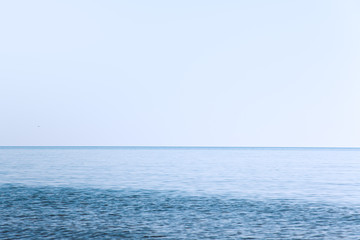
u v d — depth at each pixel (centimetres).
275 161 14562
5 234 2733
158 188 5478
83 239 2638
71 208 3797
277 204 4112
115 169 9331
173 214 3525
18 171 8306
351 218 3366
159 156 19562
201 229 2945
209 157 18462
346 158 18125
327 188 5544
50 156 17988
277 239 2672
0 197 4475
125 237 2702
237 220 3275
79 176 7225
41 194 4769
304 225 3094
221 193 4975
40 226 2995
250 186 5778
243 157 18788
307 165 11875
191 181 6481
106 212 3600
